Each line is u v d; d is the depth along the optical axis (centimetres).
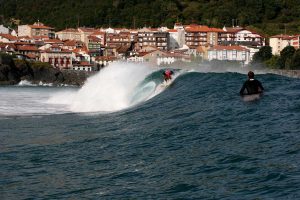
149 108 3612
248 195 1484
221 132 2400
